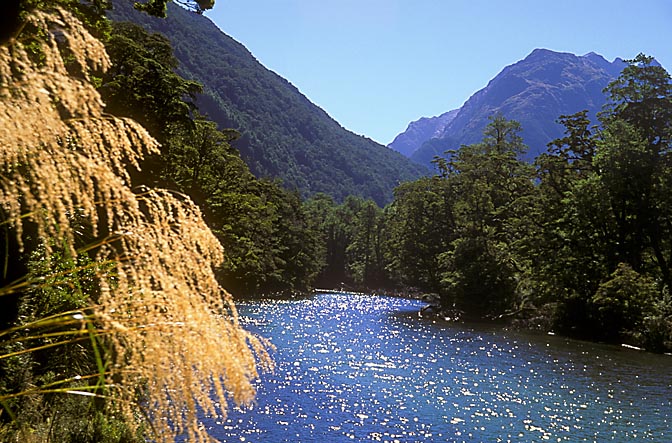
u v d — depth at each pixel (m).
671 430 13.13
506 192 48.47
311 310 41.44
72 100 1.28
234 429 11.81
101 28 15.84
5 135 1.16
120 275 1.35
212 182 40.72
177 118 29.97
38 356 4.51
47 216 1.26
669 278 32.25
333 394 15.45
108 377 1.40
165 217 1.40
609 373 20.16
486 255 42.34
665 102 35.16
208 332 1.36
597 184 33.69
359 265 88.12
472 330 33.50
